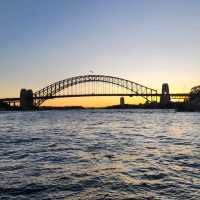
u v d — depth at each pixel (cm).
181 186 1742
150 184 1792
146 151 3089
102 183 1806
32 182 1820
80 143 3834
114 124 8719
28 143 3909
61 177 1942
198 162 2458
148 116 15550
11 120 11412
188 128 6944
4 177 1945
